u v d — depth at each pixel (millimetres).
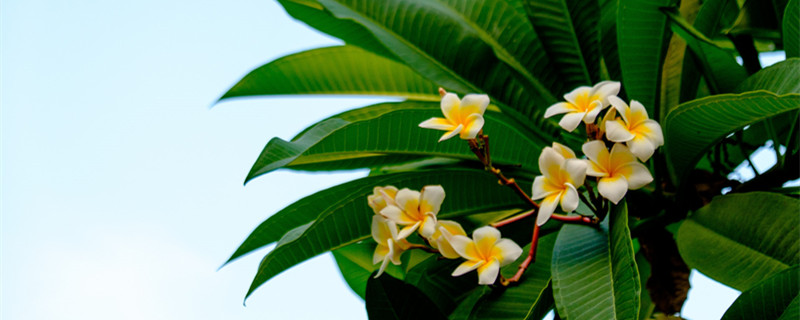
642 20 2748
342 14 2850
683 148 2703
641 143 2500
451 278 2799
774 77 2607
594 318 2475
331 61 2920
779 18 2799
